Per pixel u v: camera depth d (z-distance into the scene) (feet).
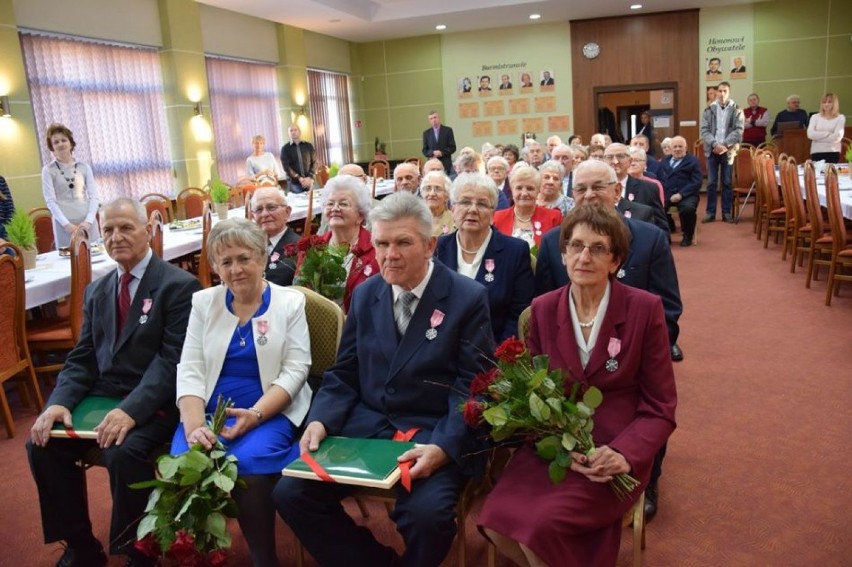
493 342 7.01
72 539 7.68
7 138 22.45
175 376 7.76
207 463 6.28
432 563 6.10
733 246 25.57
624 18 43.24
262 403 7.15
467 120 47.14
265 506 6.72
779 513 8.23
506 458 7.29
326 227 12.31
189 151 31.42
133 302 8.00
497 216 12.22
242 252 7.28
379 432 6.89
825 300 17.17
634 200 15.26
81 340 8.34
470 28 44.80
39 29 24.07
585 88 44.75
